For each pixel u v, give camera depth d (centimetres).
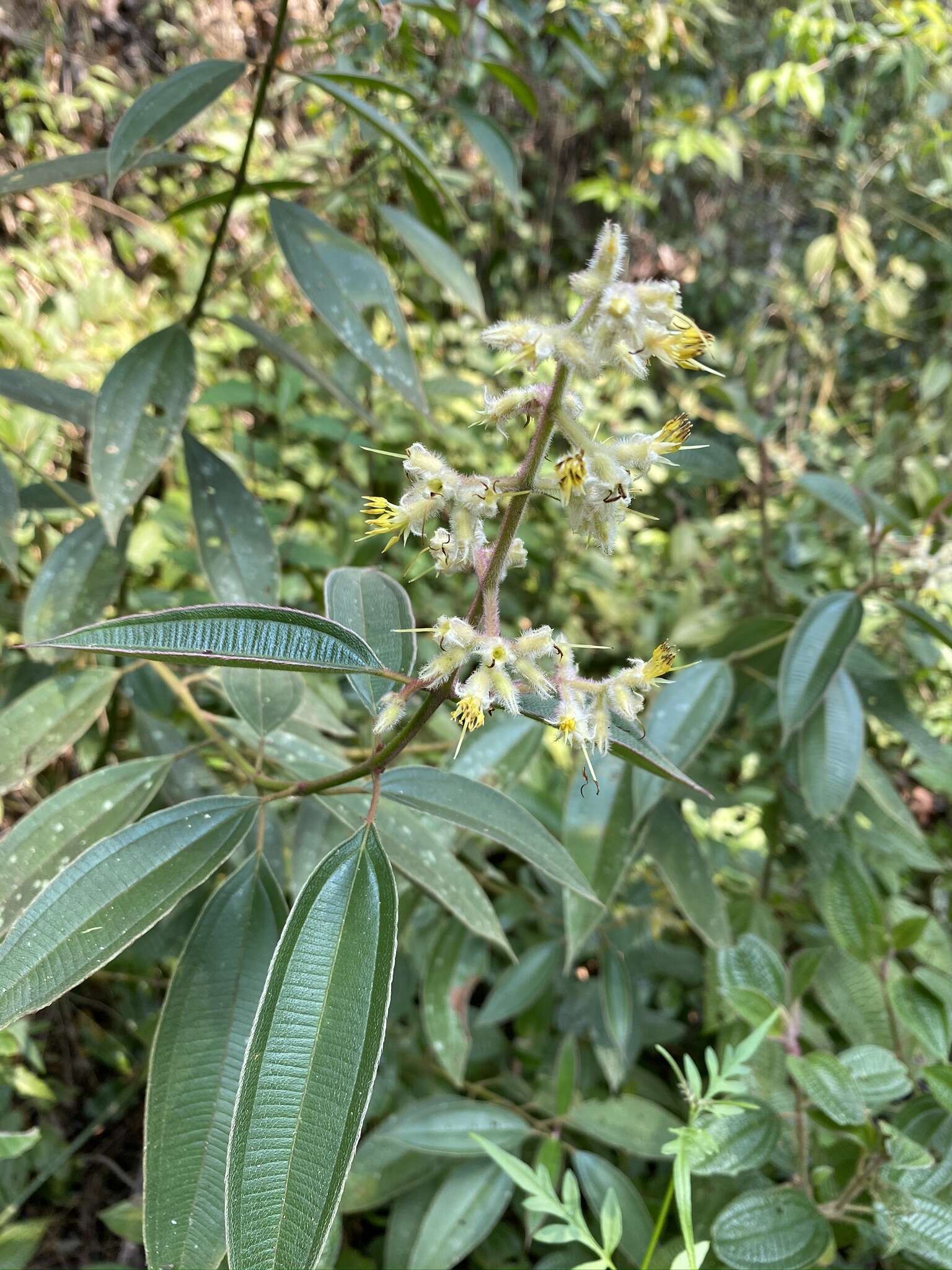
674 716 49
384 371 42
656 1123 46
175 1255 27
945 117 119
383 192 94
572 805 47
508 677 27
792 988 43
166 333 42
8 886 34
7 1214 52
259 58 109
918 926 45
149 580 80
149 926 29
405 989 58
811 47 101
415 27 85
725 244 158
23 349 77
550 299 147
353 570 35
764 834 74
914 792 94
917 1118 41
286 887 51
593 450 26
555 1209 33
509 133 137
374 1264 51
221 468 47
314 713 48
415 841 39
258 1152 24
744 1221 36
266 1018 25
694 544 94
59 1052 67
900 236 136
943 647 78
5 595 66
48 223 90
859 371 146
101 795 36
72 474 87
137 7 102
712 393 70
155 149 38
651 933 61
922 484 69
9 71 92
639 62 129
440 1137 44
